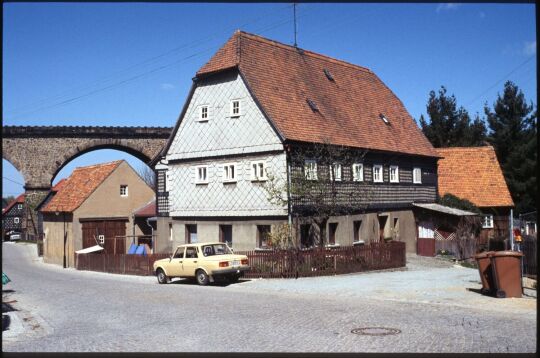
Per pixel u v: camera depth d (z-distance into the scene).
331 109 34.56
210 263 24.41
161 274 26.72
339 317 14.46
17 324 16.09
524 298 16.94
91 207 45.53
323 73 37.47
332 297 18.75
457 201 41.09
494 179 44.25
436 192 41.94
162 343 12.15
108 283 27.64
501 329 12.48
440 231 37.38
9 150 54.38
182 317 15.38
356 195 31.31
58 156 55.53
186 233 34.19
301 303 17.30
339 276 25.81
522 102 53.44
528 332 12.10
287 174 28.86
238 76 31.27
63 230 47.16
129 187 47.34
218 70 31.73
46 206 50.31
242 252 26.97
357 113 36.78
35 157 55.03
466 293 18.30
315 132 31.23
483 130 60.06
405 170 38.38
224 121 31.92
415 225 38.62
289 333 12.62
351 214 32.62
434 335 11.99
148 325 14.44
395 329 12.72
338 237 31.75
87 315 16.89
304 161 29.66
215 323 14.19
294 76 34.28
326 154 30.39
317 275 25.97
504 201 43.03
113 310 17.52
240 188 31.08
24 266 47.81
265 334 12.60
